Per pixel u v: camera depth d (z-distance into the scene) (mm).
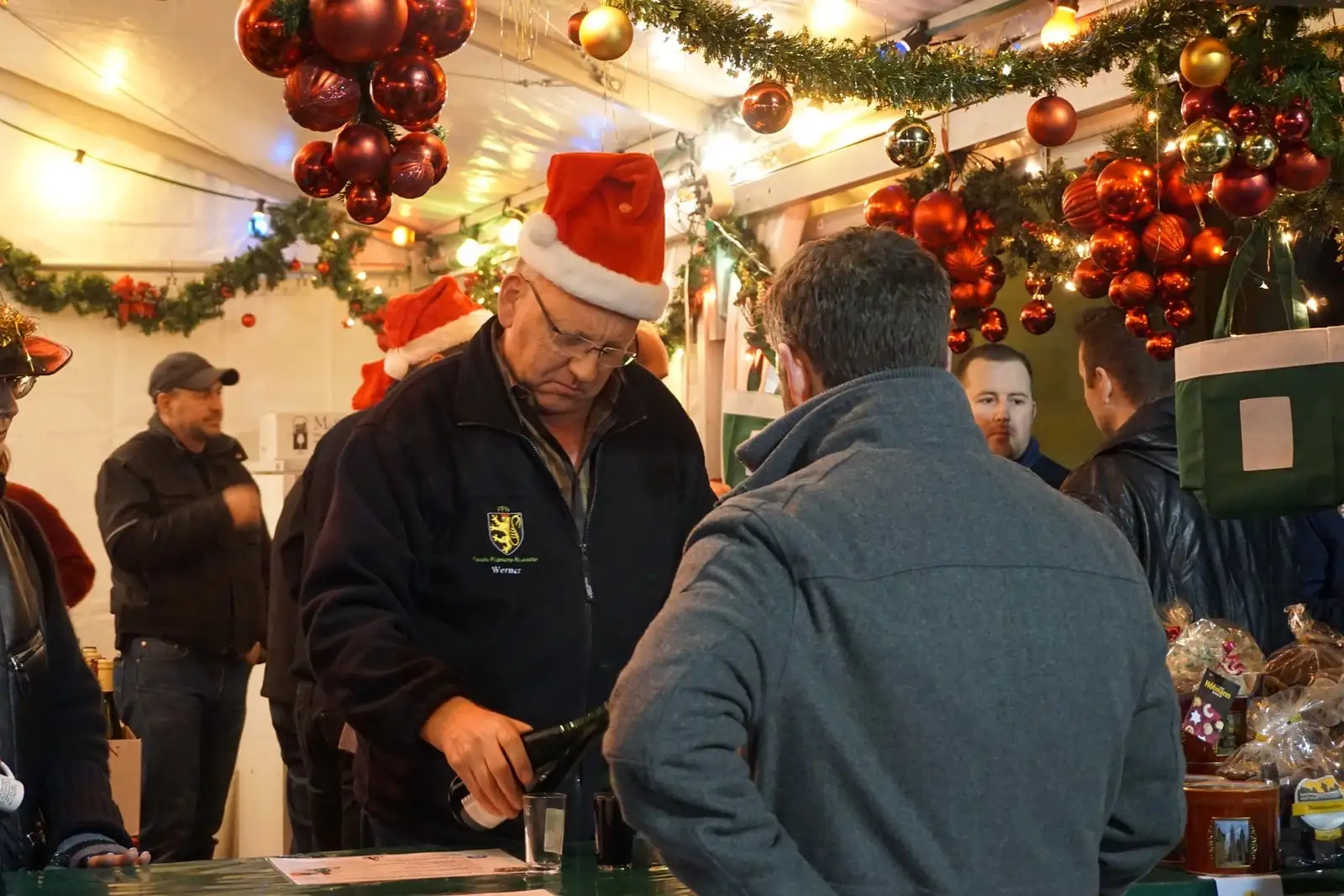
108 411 6879
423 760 1744
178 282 7020
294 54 2012
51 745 2051
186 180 7004
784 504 1229
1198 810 1729
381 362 3826
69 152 6797
